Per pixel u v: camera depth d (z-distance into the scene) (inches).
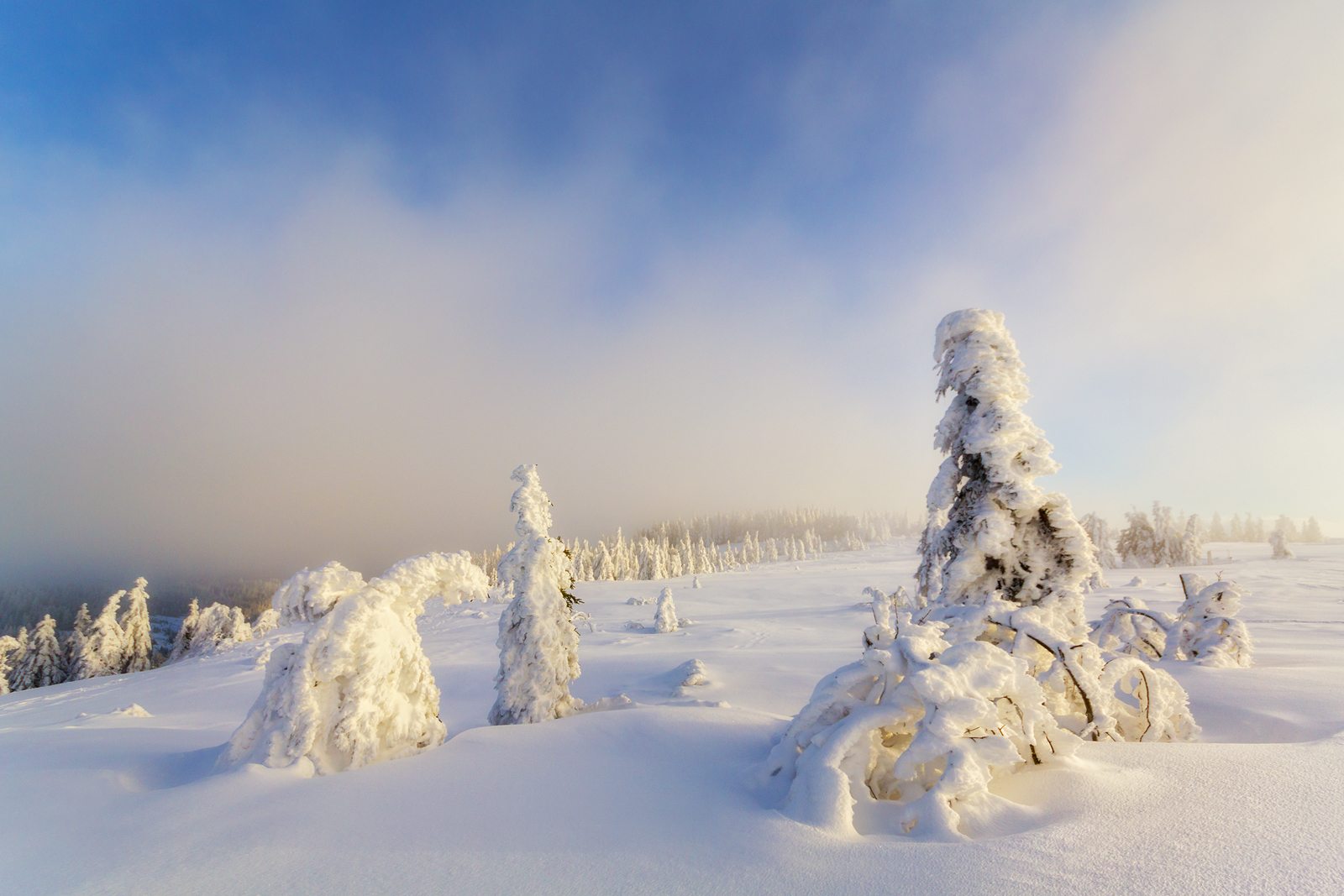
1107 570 2701.8
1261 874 109.1
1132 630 482.3
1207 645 465.7
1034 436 353.1
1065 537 330.6
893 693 174.9
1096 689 223.6
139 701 838.5
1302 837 121.6
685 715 244.7
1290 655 570.9
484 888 120.4
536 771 189.0
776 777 174.7
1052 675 246.5
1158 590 1701.5
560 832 145.1
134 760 220.7
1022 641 244.4
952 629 252.1
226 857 136.8
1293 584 1734.7
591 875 124.3
